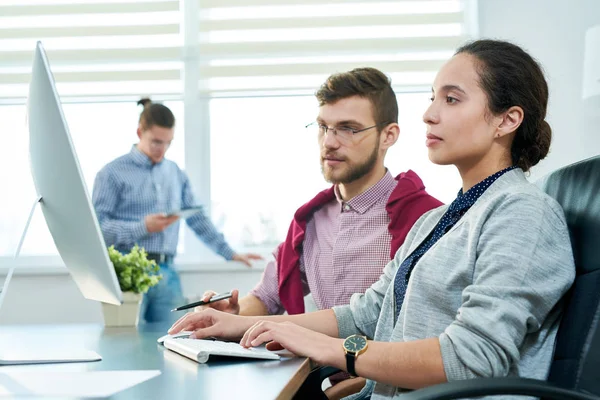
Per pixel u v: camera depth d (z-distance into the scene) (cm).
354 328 154
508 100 127
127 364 119
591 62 310
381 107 200
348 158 198
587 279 110
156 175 334
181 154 360
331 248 201
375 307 154
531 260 111
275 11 356
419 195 194
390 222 193
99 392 91
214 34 359
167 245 325
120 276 204
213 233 338
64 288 347
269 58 357
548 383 94
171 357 129
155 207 332
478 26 339
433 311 125
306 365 119
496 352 108
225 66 358
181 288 326
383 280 157
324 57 354
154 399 85
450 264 124
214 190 356
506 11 337
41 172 139
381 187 200
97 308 346
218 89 358
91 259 146
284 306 207
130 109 361
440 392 91
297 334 123
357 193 202
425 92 350
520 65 128
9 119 368
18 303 347
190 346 130
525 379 95
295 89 354
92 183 359
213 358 124
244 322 151
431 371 111
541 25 335
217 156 357
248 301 209
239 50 357
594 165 120
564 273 112
